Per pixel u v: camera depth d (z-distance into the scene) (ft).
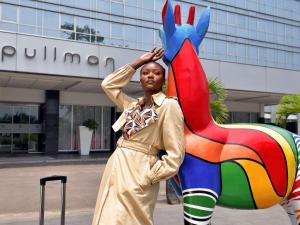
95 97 62.03
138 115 7.04
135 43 66.80
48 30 59.31
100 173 37.99
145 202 6.68
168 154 6.77
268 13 85.25
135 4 67.62
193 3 73.41
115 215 6.49
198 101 7.97
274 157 8.10
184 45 8.09
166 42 8.20
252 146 7.97
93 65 47.16
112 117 63.82
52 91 57.16
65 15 61.00
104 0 64.80
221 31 77.77
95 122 59.41
